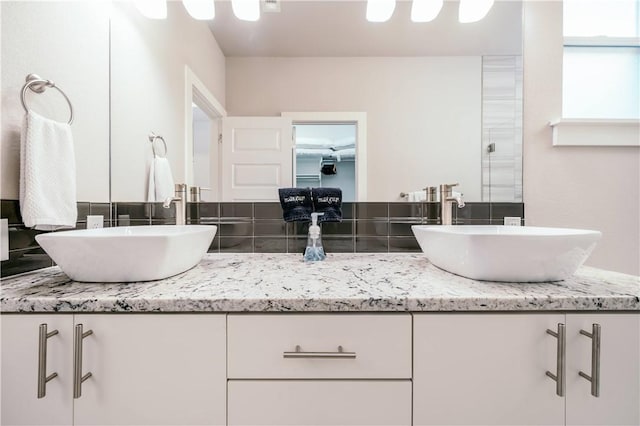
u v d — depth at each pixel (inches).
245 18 44.5
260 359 22.6
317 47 48.1
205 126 48.6
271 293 23.8
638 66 46.2
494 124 47.3
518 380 22.6
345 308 22.5
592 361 22.2
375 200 47.7
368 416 22.7
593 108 46.3
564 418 22.7
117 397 22.4
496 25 46.9
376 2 42.8
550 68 45.9
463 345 22.7
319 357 22.4
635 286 26.0
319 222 44.9
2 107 29.0
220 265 36.8
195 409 22.5
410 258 42.4
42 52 33.0
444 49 47.5
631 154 44.8
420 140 47.9
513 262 25.9
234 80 48.4
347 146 48.1
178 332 22.5
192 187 48.1
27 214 29.0
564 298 22.5
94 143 41.7
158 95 48.3
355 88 48.2
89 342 22.3
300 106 48.4
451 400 22.7
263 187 48.1
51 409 22.3
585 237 24.4
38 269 33.2
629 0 45.4
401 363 22.6
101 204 43.2
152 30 47.9
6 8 29.2
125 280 27.2
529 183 46.3
